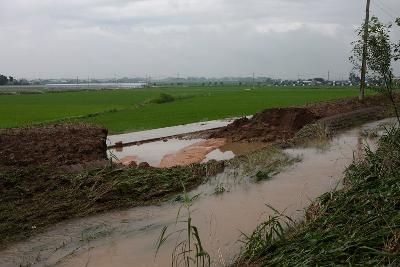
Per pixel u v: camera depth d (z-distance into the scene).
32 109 41.34
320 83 170.12
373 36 14.64
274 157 15.70
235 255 7.63
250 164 14.53
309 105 33.81
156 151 18.91
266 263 6.77
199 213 10.09
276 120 23.38
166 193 11.73
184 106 43.84
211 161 14.70
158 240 8.62
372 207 8.21
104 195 11.07
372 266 6.00
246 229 8.91
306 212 8.95
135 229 9.27
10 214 9.82
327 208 8.62
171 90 104.06
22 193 10.92
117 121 29.72
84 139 16.14
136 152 18.67
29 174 11.86
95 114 34.75
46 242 8.69
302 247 6.93
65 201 10.73
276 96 62.78
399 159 10.84
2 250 8.35
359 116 27.69
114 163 13.74
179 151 18.77
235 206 10.48
